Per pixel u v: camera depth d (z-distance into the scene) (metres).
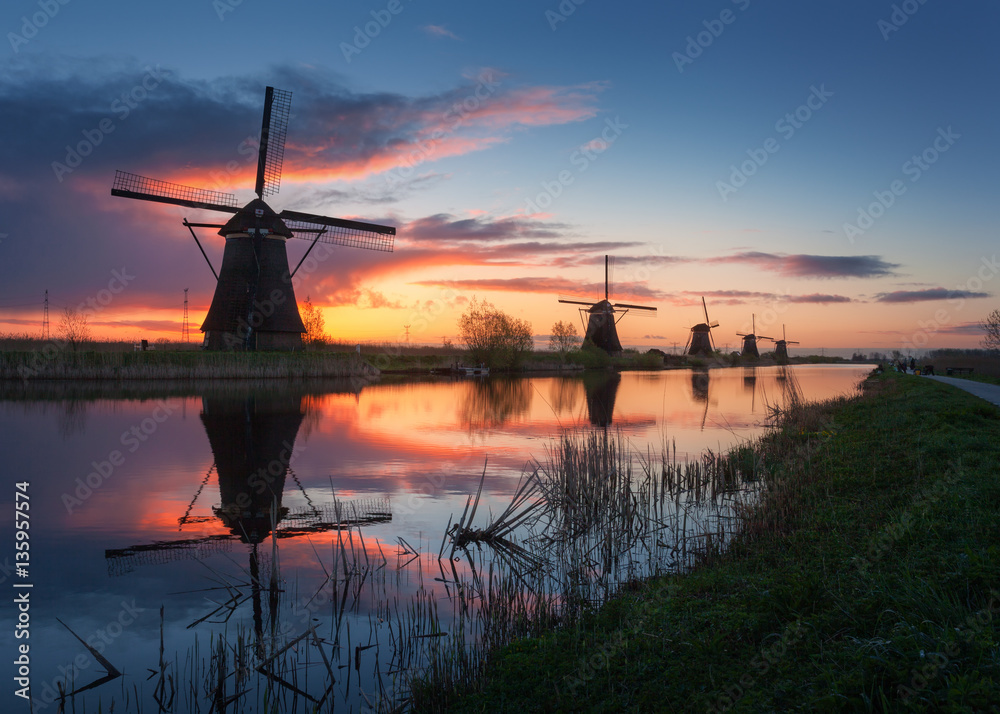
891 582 6.27
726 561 8.73
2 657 6.77
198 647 7.00
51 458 18.31
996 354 43.66
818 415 22.17
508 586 8.42
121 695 5.99
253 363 48.62
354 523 12.02
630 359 85.81
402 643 6.98
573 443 16.53
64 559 9.91
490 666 6.20
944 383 29.77
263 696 5.96
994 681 4.20
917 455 12.19
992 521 7.47
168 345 70.50
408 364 71.81
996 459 10.95
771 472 13.87
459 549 10.48
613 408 32.44
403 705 5.66
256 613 7.89
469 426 25.53
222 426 24.52
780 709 4.59
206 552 10.29
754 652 5.58
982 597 5.55
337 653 6.80
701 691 5.09
